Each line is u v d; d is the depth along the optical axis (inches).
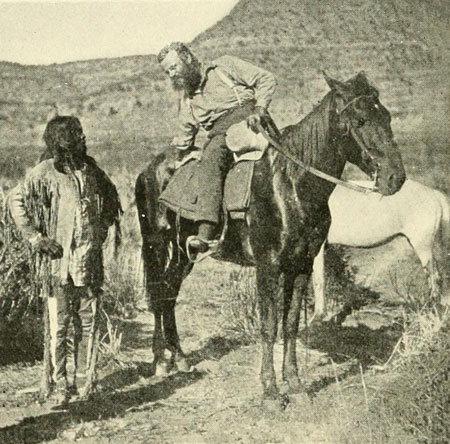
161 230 232.7
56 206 209.3
